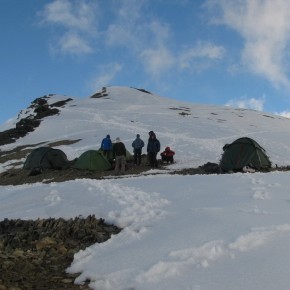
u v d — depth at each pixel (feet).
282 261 21.94
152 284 21.27
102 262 24.95
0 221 35.86
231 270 21.68
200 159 100.78
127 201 38.32
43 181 82.17
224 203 34.94
